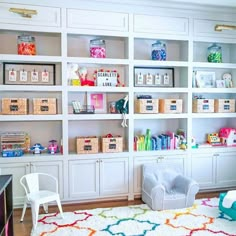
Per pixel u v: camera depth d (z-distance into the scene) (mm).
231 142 4195
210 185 4031
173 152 3850
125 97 3676
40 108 3428
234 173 4125
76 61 3461
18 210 3381
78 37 3754
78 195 3555
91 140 3594
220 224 2926
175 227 2857
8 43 3555
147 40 4039
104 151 3637
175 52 4164
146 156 3764
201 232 2750
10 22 3242
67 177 3508
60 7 3375
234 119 4305
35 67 3650
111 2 3463
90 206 3500
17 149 3434
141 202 3637
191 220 3021
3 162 3314
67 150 3494
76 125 3869
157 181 3494
